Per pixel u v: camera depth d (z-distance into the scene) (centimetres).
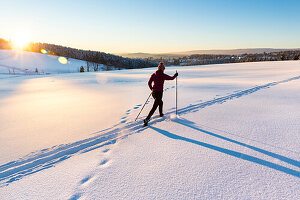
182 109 573
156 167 252
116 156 290
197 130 381
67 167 267
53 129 446
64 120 522
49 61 16888
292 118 420
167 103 679
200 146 307
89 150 319
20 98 1027
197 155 278
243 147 295
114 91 1137
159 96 448
